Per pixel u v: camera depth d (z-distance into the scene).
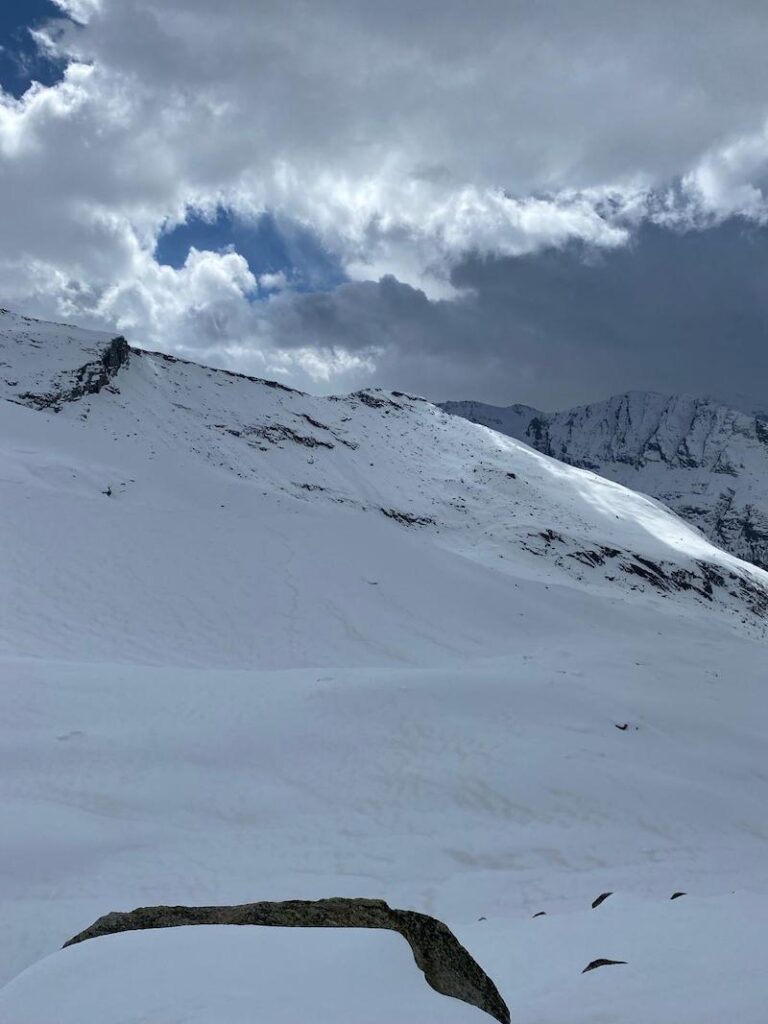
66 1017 4.33
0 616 43.12
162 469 73.31
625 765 28.73
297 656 47.00
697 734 33.50
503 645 53.75
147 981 4.70
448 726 29.88
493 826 23.73
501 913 17.75
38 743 25.27
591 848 22.83
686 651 52.53
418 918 6.85
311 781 25.53
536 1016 6.88
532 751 28.30
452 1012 4.59
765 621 108.44
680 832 24.73
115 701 29.66
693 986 6.97
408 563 64.00
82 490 62.47
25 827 19.72
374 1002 4.58
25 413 78.44
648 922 10.01
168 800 23.06
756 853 23.91
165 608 49.12
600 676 38.84
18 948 14.42
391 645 50.50
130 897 16.95
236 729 28.31
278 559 58.81
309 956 5.09
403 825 23.19
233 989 4.62
